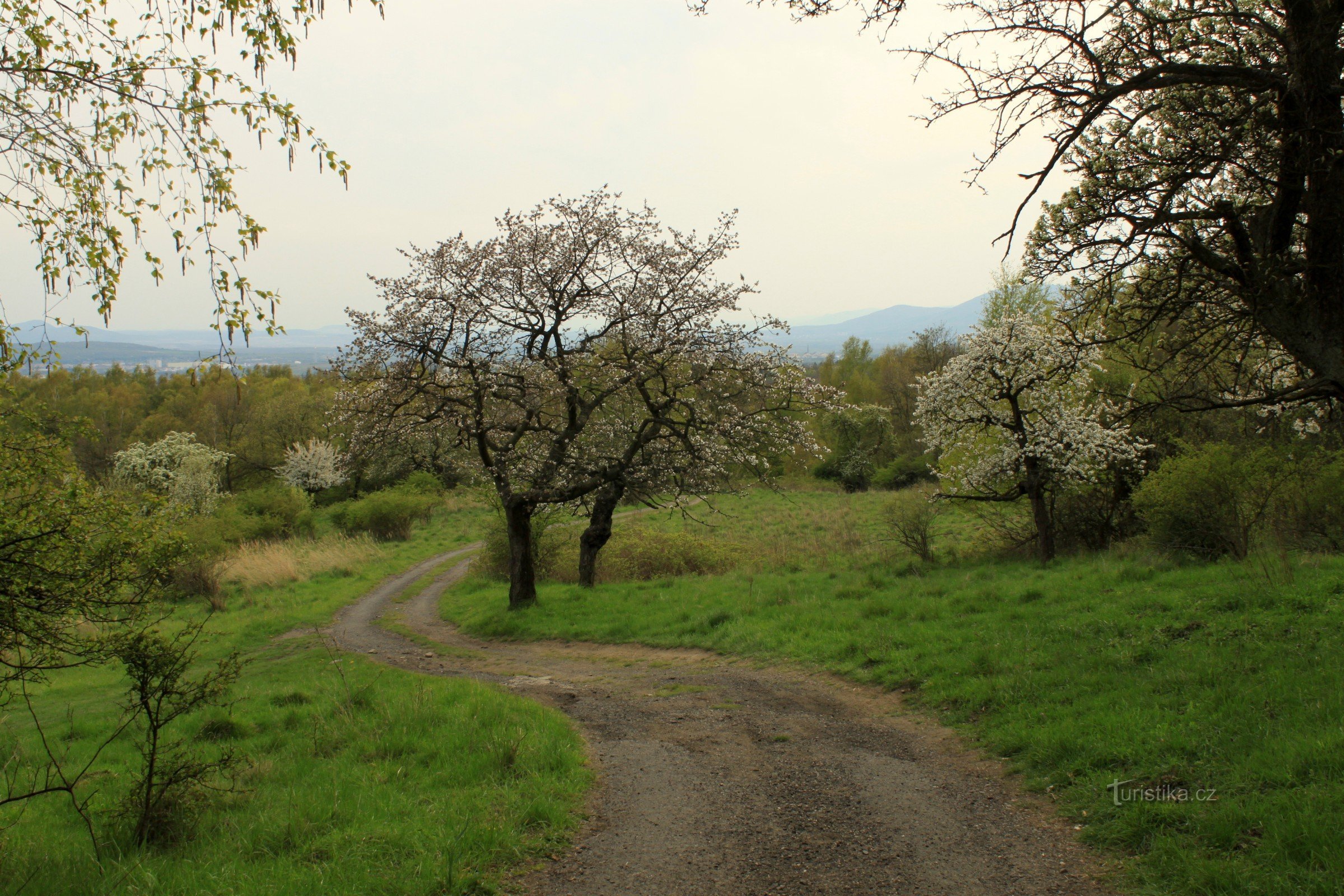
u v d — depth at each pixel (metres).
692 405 16.98
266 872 4.72
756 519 38.94
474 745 7.29
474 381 15.91
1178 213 6.86
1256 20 6.54
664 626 14.38
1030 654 8.88
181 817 5.78
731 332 17.06
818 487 55.12
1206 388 8.85
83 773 5.59
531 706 8.91
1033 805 5.52
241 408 58.16
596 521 20.86
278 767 7.38
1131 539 17.30
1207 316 7.84
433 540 39.91
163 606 6.48
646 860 5.00
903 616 12.30
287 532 40.41
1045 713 7.01
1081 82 6.79
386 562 32.56
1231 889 3.88
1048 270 7.82
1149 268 7.82
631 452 17.25
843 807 5.77
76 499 5.07
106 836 5.63
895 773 6.45
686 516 19.84
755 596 15.61
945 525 29.06
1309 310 6.43
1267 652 7.18
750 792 6.18
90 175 5.66
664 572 23.77
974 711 7.77
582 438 17.38
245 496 42.34
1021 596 12.21
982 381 18.72
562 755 6.96
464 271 15.91
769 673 10.64
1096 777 5.55
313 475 52.91
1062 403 18.11
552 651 14.02
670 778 6.61
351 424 16.56
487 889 4.57
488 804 5.78
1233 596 9.34
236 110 5.75
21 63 5.28
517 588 17.95
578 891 4.59
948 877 4.56
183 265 5.59
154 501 5.54
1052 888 4.32
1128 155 7.95
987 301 29.14
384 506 40.06
